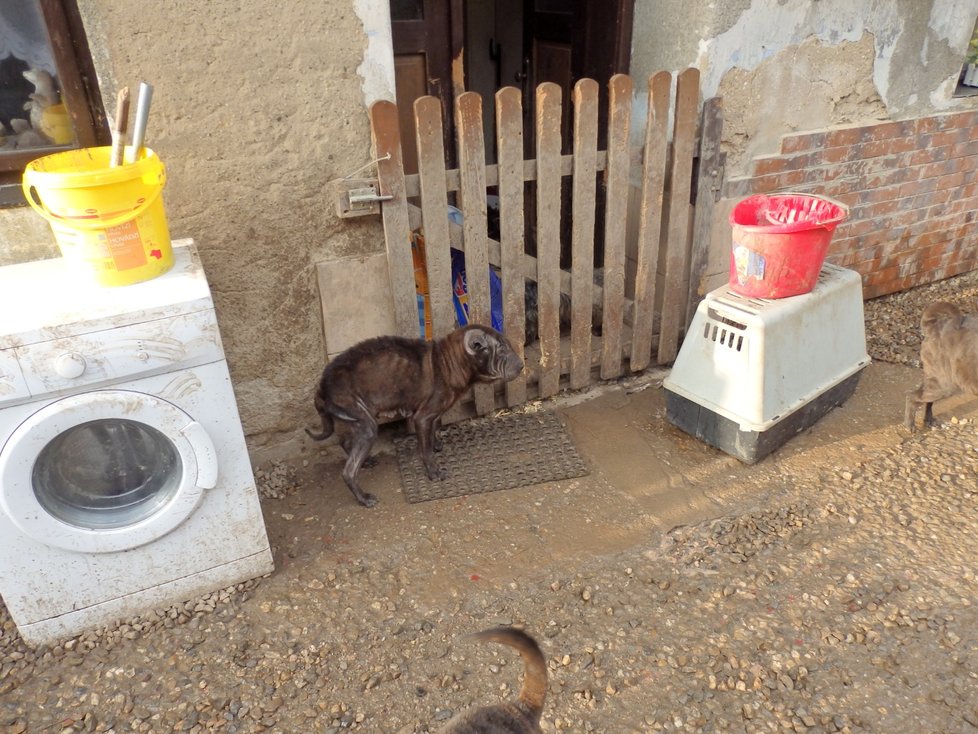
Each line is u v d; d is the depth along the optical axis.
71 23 2.90
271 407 3.89
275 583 3.20
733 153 4.43
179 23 2.97
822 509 3.54
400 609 3.05
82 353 2.46
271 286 3.61
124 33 2.91
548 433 4.23
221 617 3.02
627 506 3.63
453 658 2.81
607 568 3.24
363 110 3.42
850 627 2.88
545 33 5.27
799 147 4.63
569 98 5.13
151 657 2.85
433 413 3.70
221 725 2.57
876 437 4.10
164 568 2.97
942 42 4.85
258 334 3.69
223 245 3.43
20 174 3.05
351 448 3.62
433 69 4.57
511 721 2.00
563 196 5.05
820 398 4.10
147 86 2.49
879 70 4.70
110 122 3.03
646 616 2.97
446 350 3.59
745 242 3.69
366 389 3.54
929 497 3.60
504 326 4.10
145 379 2.61
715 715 2.56
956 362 3.70
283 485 3.88
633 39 4.54
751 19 4.09
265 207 3.43
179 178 3.22
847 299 4.06
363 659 2.82
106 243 2.58
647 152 4.03
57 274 2.83
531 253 5.30
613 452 4.07
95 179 2.44
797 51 4.34
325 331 3.84
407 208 3.61
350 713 2.61
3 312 2.48
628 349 4.78
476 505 3.67
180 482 2.82
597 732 2.52
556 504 3.66
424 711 2.61
